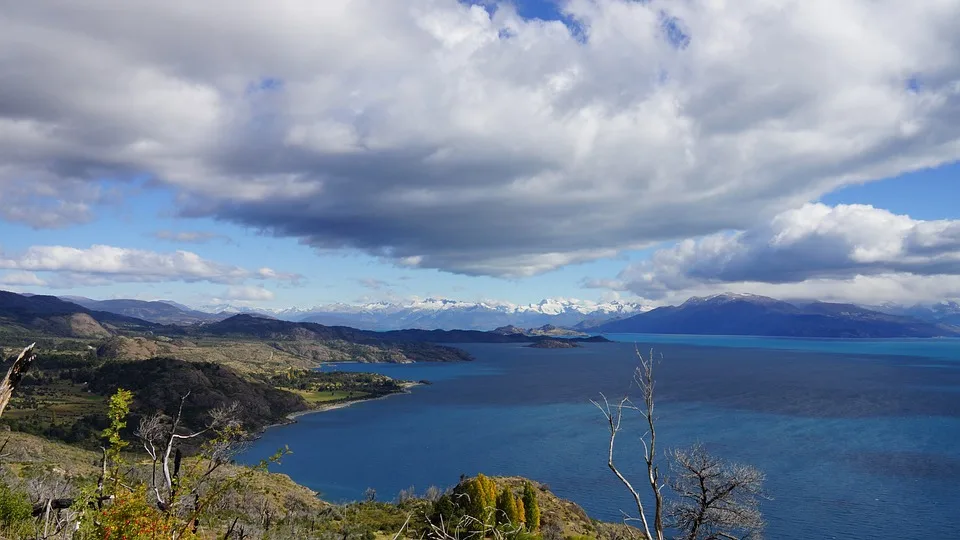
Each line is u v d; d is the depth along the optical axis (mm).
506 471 132625
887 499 100812
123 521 13711
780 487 107000
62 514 17422
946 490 105750
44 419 147375
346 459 156375
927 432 160750
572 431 177375
